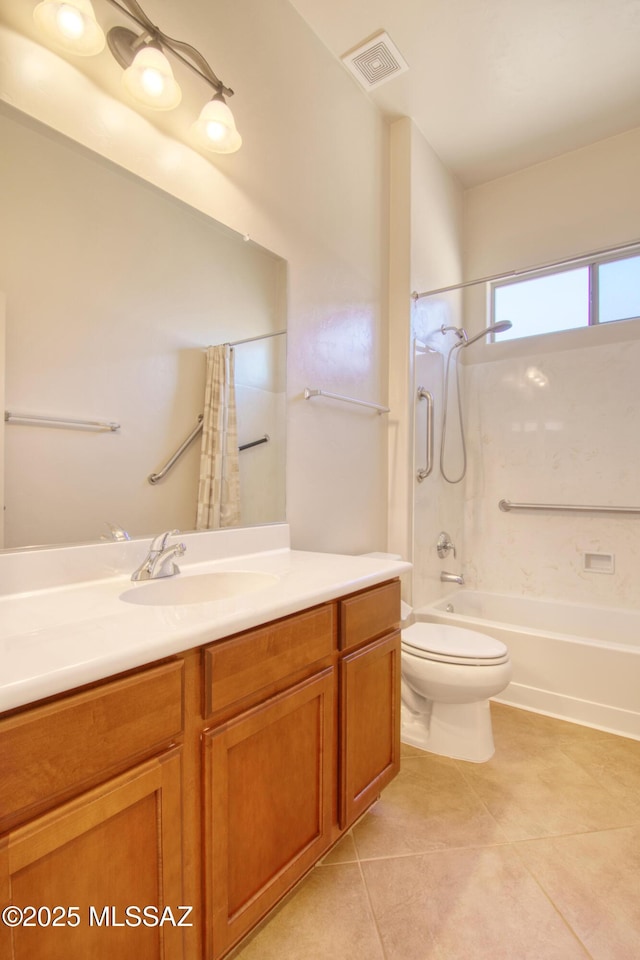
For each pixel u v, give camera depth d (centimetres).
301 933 108
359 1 178
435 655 174
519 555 285
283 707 100
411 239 242
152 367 133
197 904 83
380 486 238
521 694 218
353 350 217
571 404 272
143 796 74
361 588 126
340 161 208
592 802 153
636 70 214
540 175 284
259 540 163
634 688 194
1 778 58
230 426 157
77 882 66
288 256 179
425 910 113
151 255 132
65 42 104
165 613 88
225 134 137
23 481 106
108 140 120
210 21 146
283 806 103
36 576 105
